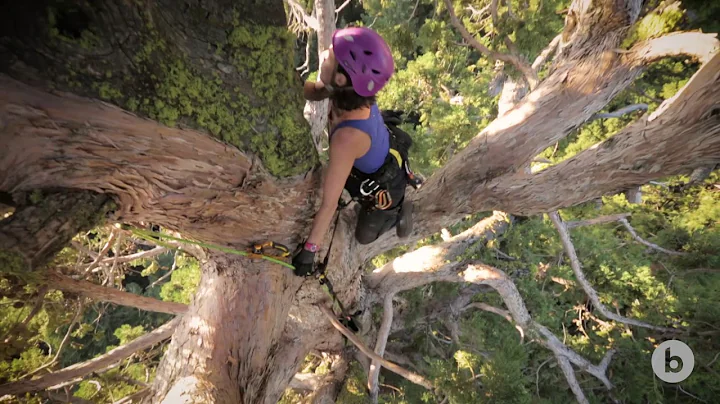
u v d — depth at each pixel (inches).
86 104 47.9
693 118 83.8
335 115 73.9
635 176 96.4
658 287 274.8
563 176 105.2
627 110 287.0
